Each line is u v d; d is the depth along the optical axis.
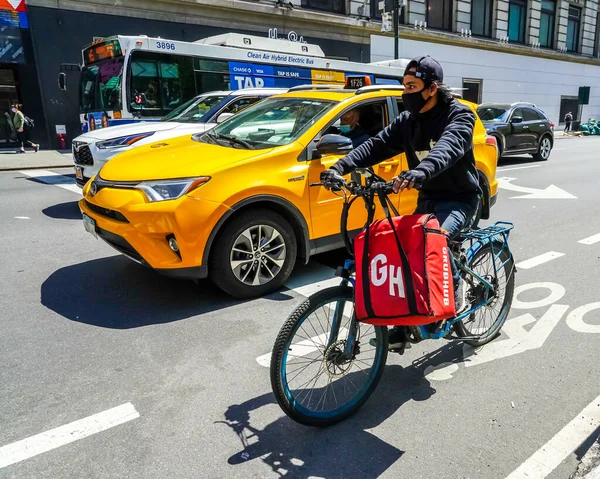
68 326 4.03
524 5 31.56
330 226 4.88
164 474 2.48
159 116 10.80
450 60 27.69
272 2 20.48
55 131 17.17
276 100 5.51
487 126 13.56
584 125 32.00
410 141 3.12
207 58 11.40
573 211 8.00
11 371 3.39
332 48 22.83
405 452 2.64
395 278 2.49
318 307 2.76
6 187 10.38
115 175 4.46
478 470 2.50
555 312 4.27
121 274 5.15
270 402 3.06
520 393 3.14
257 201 4.34
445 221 2.98
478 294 3.48
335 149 3.27
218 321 4.12
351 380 3.17
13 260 5.62
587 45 36.75
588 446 2.65
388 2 19.61
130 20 17.45
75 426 2.83
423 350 3.69
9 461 2.56
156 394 3.13
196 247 4.11
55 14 16.27
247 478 2.46
